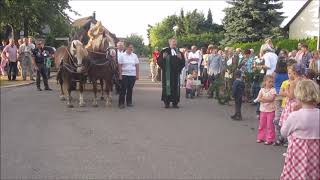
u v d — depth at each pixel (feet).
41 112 48.32
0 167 27.30
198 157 30.37
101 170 26.89
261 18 147.64
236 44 132.36
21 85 76.84
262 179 25.61
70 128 39.75
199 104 58.85
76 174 26.04
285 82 32.24
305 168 18.48
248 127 42.11
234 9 151.02
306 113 18.62
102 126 41.04
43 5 122.52
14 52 84.43
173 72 53.83
